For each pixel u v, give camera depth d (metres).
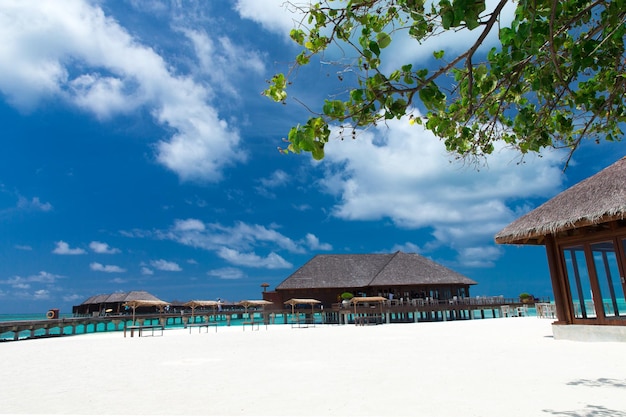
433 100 3.27
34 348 22.06
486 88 4.25
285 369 11.48
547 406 6.32
